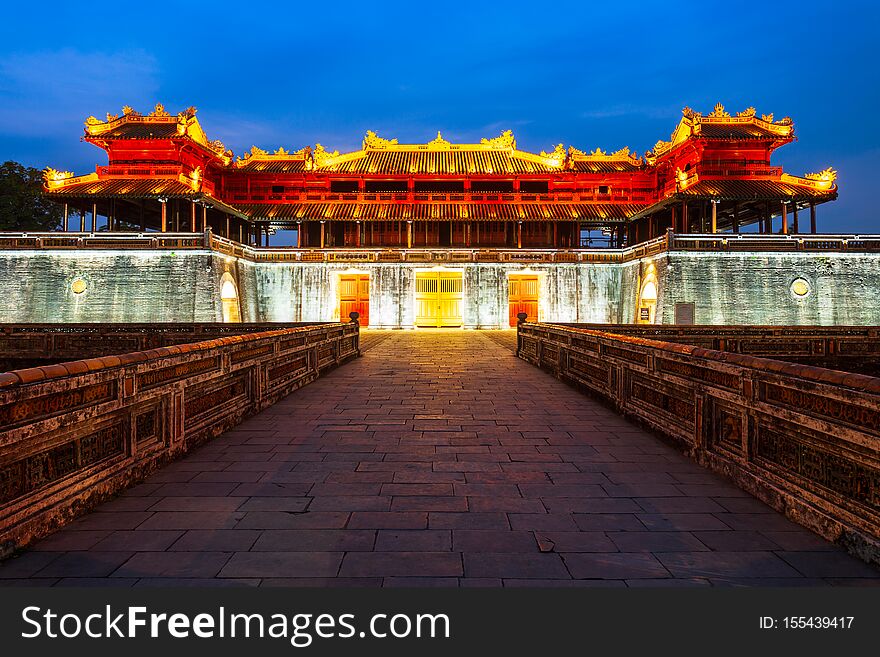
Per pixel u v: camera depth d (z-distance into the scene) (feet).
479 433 27.32
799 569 13.33
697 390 22.03
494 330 122.93
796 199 120.88
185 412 23.41
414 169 149.59
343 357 58.13
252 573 13.12
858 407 13.80
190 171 128.77
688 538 15.03
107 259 110.83
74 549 14.26
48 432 14.90
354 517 16.48
